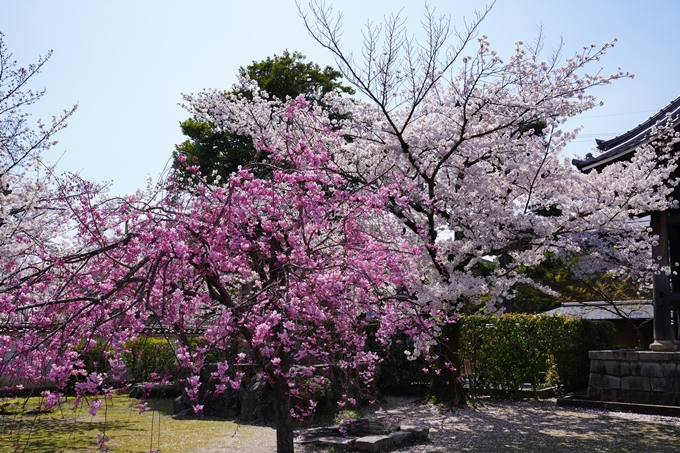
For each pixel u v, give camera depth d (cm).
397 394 1306
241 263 518
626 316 1742
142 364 1347
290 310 424
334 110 1054
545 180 975
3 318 471
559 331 1236
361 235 535
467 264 986
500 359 1206
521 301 2259
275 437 784
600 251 1076
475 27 875
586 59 884
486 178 953
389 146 945
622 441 761
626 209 1016
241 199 434
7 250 739
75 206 498
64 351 416
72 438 783
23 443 748
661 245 1086
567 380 1253
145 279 415
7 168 945
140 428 865
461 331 1233
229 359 968
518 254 1009
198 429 852
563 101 887
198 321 543
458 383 1088
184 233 429
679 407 961
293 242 484
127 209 453
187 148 2080
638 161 1046
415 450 716
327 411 932
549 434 816
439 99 1057
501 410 1052
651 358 1020
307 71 2194
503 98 919
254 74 2233
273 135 955
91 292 445
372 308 574
